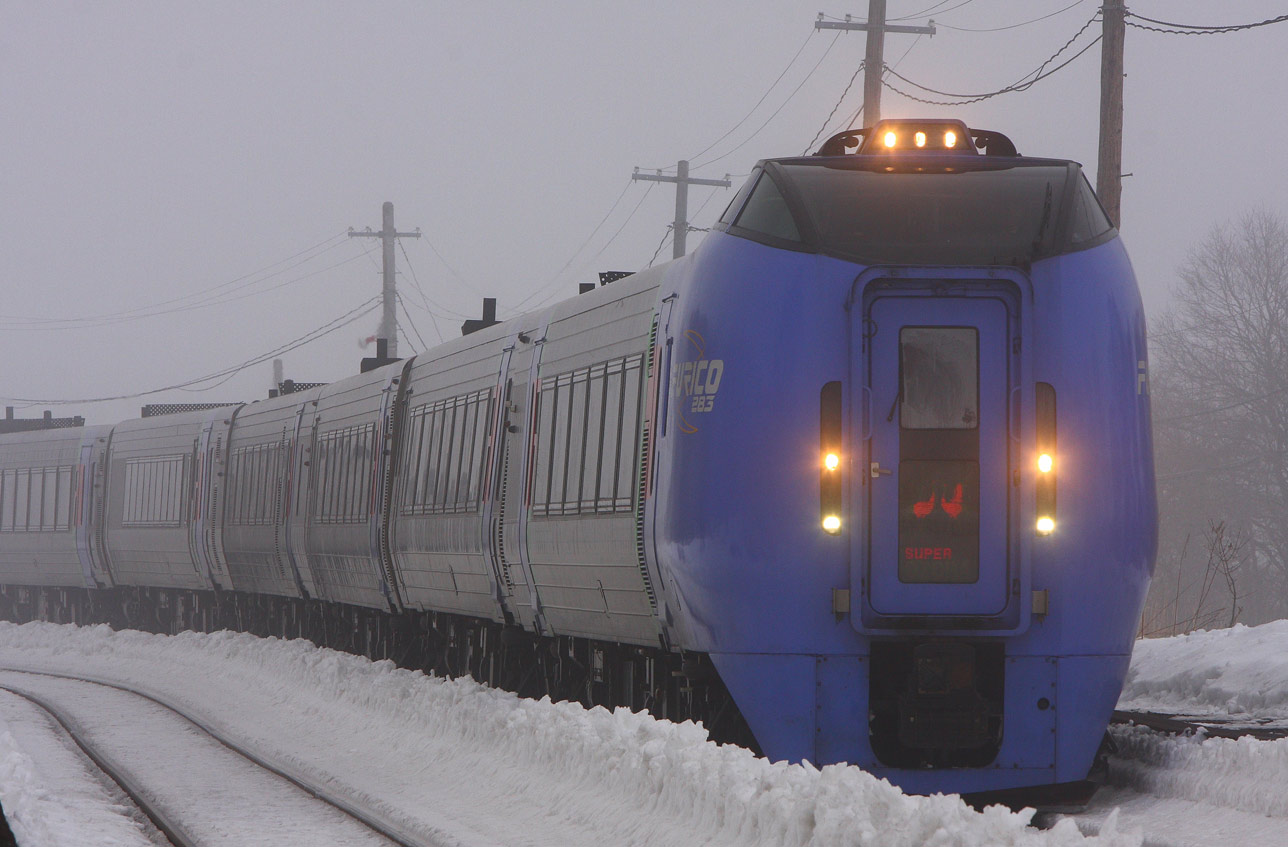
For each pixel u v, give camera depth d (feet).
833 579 103.40
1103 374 104.37
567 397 147.74
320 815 113.39
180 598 362.74
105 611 396.16
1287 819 84.58
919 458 103.55
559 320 156.04
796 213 107.14
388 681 184.75
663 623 122.21
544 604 155.33
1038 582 102.94
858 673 103.71
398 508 213.46
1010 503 103.14
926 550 103.24
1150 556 106.22
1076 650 103.24
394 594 222.28
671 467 112.98
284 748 157.17
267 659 247.70
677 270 122.52
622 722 114.21
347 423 247.50
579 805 103.40
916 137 115.24
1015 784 102.99
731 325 107.76
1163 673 162.61
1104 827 73.97
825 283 104.58
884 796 77.66
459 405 188.65
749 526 104.99
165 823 110.11
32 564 404.16
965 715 101.40
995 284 103.96
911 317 104.22
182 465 344.08
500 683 181.68
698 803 91.20
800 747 103.96
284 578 287.07
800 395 104.22
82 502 383.04
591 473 137.69
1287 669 143.33
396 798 119.03
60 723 184.96
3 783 121.49
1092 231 107.14
